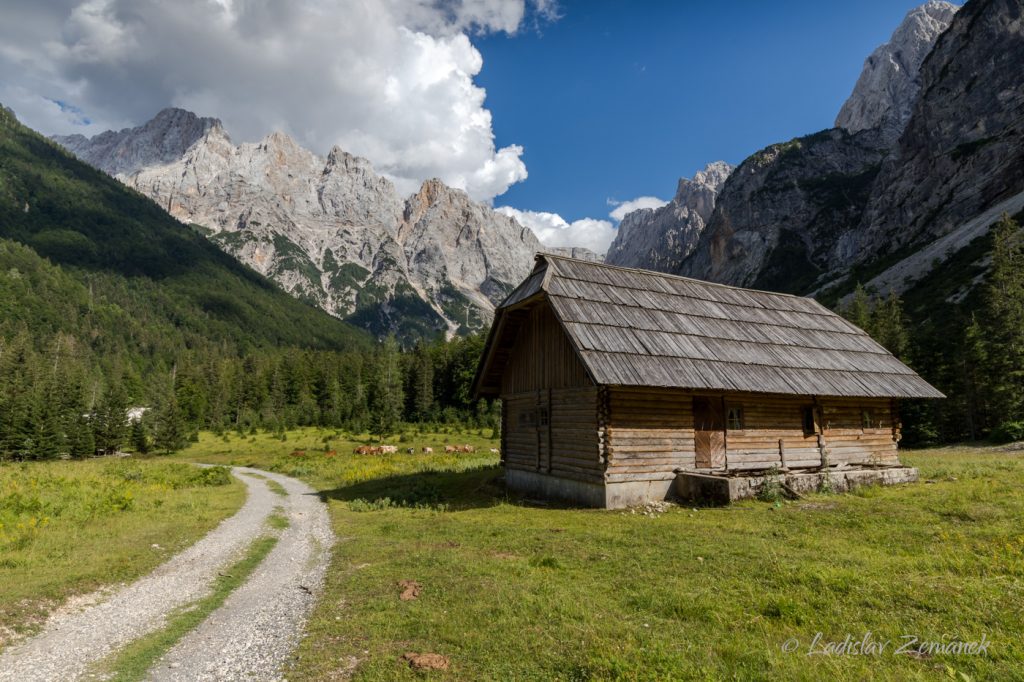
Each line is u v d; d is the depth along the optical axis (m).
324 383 134.62
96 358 165.12
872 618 8.00
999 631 7.32
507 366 26.73
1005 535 12.06
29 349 132.00
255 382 135.50
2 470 45.50
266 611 10.14
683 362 20.61
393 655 7.66
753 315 26.53
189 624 9.54
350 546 15.24
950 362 55.97
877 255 166.12
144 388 142.00
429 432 81.31
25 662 7.99
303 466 47.97
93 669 7.73
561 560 12.28
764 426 23.11
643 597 9.27
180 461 67.25
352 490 30.17
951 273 104.69
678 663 6.72
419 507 22.22
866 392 23.64
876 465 24.56
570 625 8.28
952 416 55.78
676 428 20.84
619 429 19.78
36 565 13.12
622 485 19.56
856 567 10.41
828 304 145.88
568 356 21.86
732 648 7.10
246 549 15.72
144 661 7.97
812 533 13.80
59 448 75.00
